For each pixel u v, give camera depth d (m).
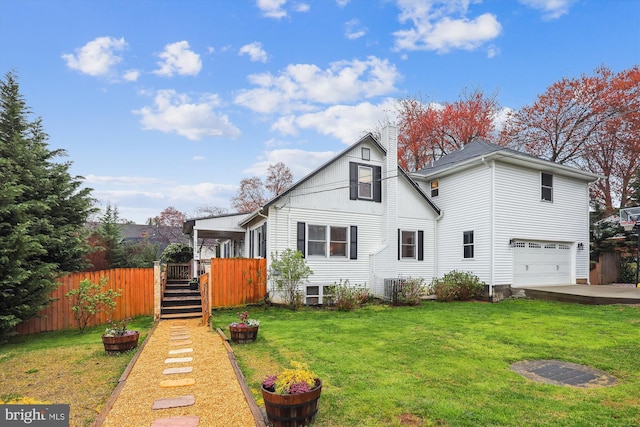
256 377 5.43
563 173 16.53
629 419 3.98
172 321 10.54
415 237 16.22
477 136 27.73
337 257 14.05
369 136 14.84
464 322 9.55
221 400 4.53
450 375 5.40
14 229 8.61
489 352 6.61
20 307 8.47
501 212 14.66
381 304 13.57
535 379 5.31
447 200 16.61
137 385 5.06
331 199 14.09
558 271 16.39
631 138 22.72
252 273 12.91
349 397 4.58
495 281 14.27
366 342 7.38
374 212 14.93
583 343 7.18
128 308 11.35
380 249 14.62
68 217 12.15
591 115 23.88
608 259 19.20
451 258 16.11
